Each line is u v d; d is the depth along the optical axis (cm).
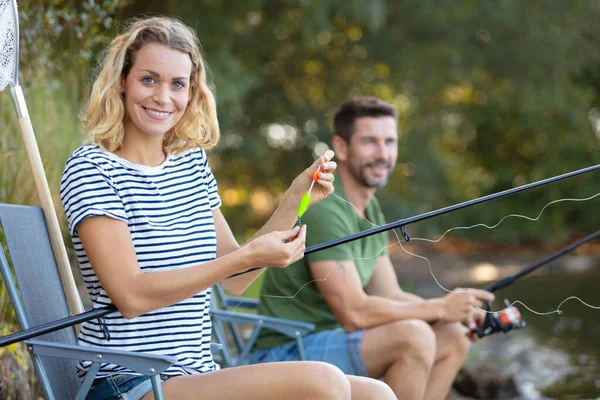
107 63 341
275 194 1722
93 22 596
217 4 1281
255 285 1005
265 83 1555
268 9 1409
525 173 1769
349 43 1551
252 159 1591
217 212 383
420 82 1608
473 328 495
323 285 468
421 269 1280
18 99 371
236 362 461
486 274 1215
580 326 789
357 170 513
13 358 456
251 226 1730
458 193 1702
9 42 372
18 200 522
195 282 317
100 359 307
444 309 474
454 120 1744
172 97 341
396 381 446
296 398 317
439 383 486
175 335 335
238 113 1526
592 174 1714
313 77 1598
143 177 341
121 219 323
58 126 579
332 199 482
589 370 643
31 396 466
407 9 1484
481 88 1653
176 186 351
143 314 331
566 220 1723
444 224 1666
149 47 338
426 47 1547
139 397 322
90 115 343
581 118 1644
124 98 343
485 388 593
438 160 1644
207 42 1283
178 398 318
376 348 450
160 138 349
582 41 1598
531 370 648
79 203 321
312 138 1620
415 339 443
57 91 603
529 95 1602
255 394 317
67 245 580
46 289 348
